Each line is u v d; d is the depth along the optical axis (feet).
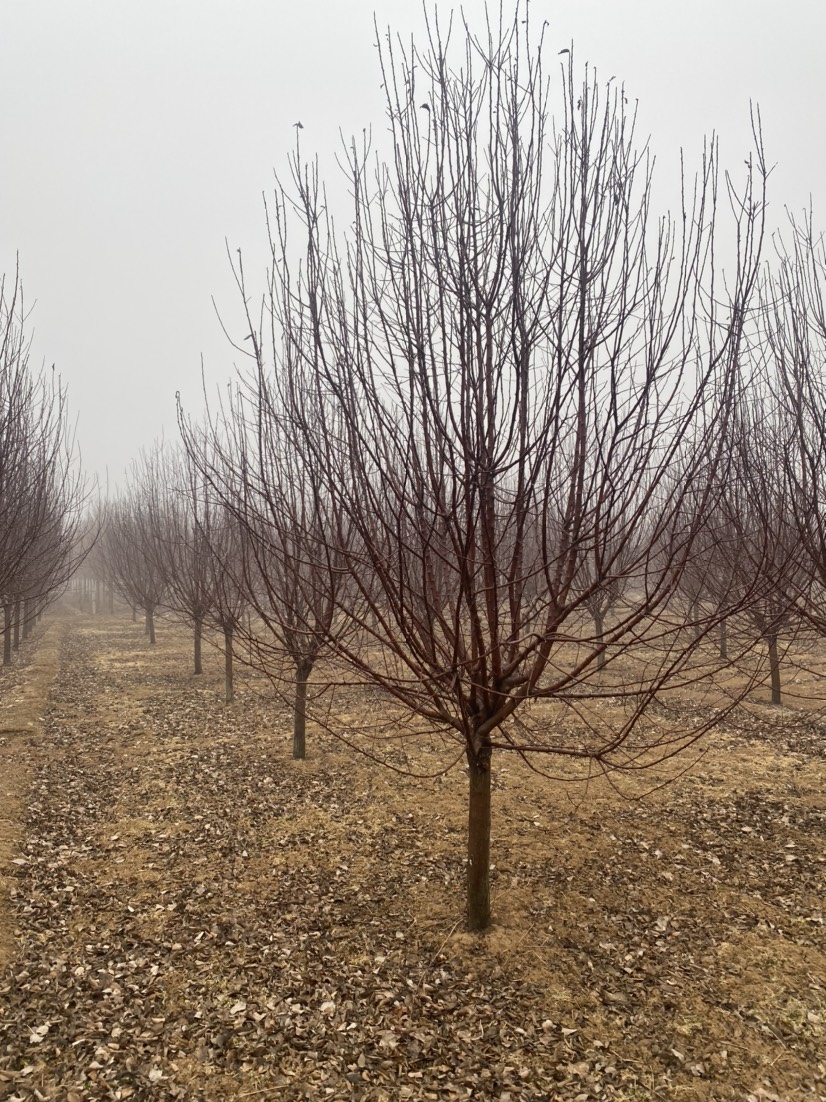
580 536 11.76
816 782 25.27
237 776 26.71
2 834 20.52
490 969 14.07
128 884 17.94
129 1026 12.37
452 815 22.13
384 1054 11.73
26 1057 11.47
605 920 15.83
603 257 11.91
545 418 11.51
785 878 17.79
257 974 13.97
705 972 13.85
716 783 25.16
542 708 36.52
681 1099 10.66
